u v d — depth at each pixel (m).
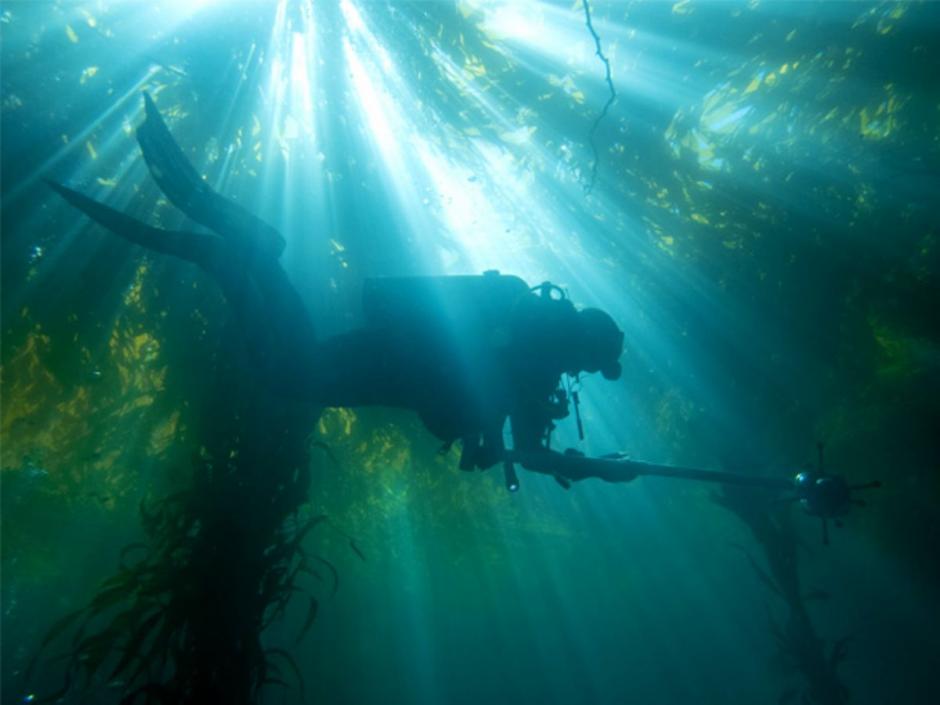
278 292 2.40
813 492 2.51
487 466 2.64
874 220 5.63
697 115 5.90
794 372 6.41
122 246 5.55
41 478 9.26
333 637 12.04
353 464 7.82
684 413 7.59
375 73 6.12
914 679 8.57
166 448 6.65
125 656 3.94
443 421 2.50
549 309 2.47
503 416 2.52
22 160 5.02
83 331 5.80
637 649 15.80
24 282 5.41
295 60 5.86
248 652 4.09
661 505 11.35
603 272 7.18
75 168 5.30
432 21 5.75
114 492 9.20
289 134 5.93
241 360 4.67
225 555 4.17
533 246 7.27
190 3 5.24
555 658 16.70
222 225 2.36
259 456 4.42
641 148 6.12
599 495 11.91
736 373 6.65
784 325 6.27
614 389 8.98
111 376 6.72
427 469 8.03
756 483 2.72
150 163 2.27
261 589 4.29
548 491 11.91
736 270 6.31
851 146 5.50
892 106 5.24
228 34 5.36
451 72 6.02
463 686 16.31
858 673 9.11
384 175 6.28
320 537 9.52
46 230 5.34
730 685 14.12
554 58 6.01
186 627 4.09
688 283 6.65
